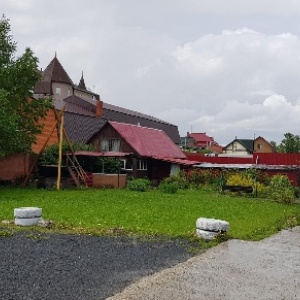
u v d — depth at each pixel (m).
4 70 33.72
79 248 11.86
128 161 42.78
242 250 12.19
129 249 11.98
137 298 7.83
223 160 54.84
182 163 43.66
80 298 7.78
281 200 29.95
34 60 35.22
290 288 8.80
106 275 9.33
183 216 18.98
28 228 14.55
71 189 33.03
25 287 8.30
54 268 9.73
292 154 52.28
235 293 8.35
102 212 19.22
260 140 105.88
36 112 35.88
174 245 12.73
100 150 44.44
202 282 8.95
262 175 41.31
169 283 8.80
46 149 37.03
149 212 19.86
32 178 36.62
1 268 9.58
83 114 59.78
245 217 20.08
